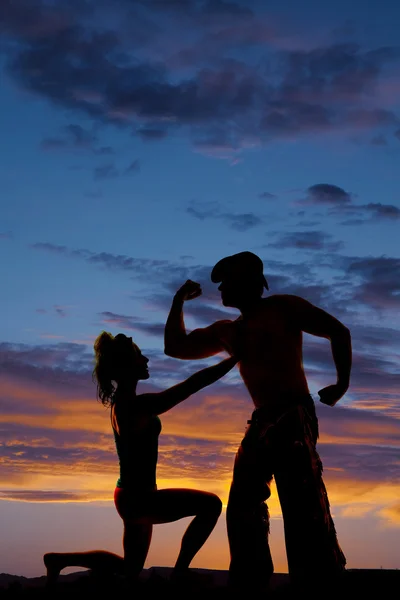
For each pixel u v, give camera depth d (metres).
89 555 4.97
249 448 4.80
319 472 4.64
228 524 4.84
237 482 4.84
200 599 4.59
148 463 5.14
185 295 5.48
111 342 5.32
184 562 4.91
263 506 4.84
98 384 5.36
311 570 4.50
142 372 5.32
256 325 4.89
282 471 4.64
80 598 4.54
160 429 5.27
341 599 4.38
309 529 4.54
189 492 5.05
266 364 4.80
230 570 4.78
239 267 5.01
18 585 4.68
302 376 4.82
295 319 4.81
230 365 4.96
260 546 4.76
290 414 4.67
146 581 4.82
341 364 4.69
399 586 4.40
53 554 4.91
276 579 5.38
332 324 4.72
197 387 5.00
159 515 5.05
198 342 5.22
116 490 5.21
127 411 5.13
